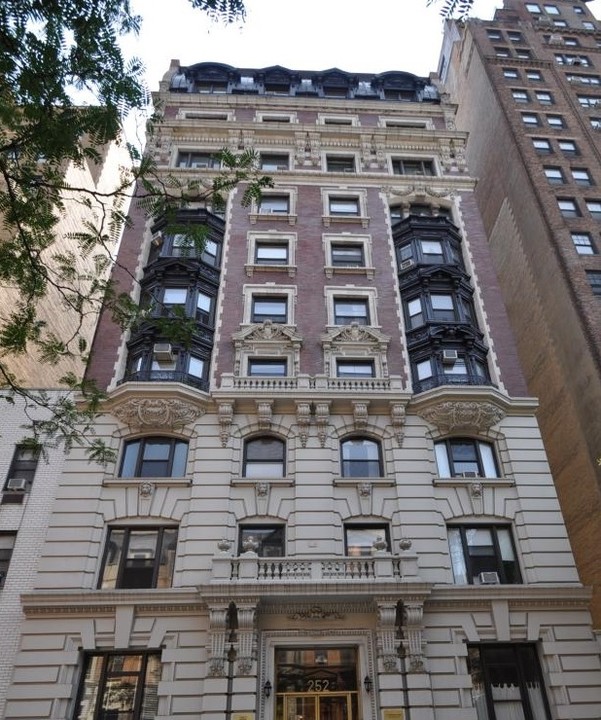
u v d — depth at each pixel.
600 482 29.56
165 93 38.47
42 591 18.92
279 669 18.61
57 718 16.97
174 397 23.05
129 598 18.88
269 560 19.09
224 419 23.12
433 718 17.22
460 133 37.22
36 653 17.98
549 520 21.83
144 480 21.58
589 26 58.88
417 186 34.25
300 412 23.39
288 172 34.06
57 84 10.57
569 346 33.84
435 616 19.25
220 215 32.56
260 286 28.55
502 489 22.61
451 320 27.80
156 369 24.61
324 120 38.75
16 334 14.59
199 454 22.36
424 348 26.58
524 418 24.66
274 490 21.80
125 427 23.09
